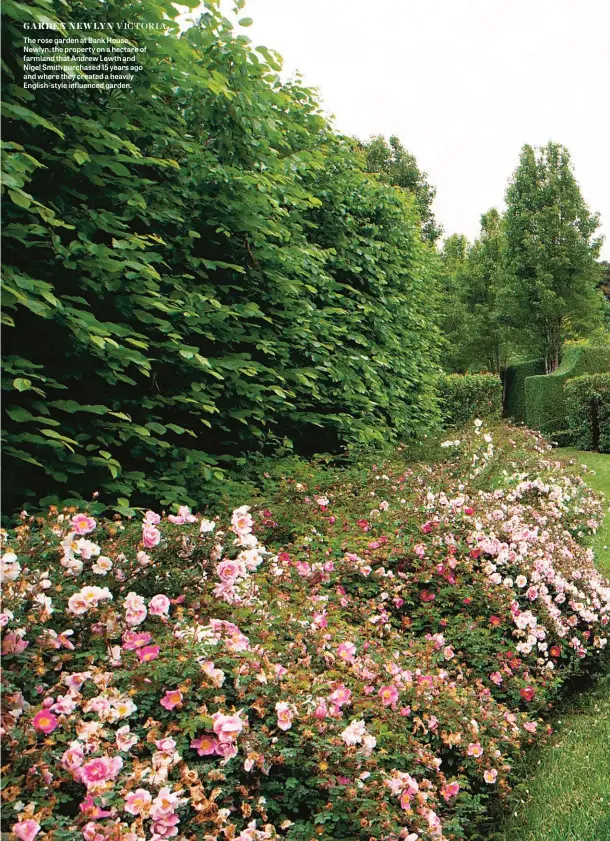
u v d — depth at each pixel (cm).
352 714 207
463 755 231
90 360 325
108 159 314
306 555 325
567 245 1969
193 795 152
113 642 202
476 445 647
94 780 146
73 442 287
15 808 132
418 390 860
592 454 1252
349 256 637
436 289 1071
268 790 174
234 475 433
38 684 167
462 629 301
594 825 224
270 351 439
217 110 397
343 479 475
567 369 1617
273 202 423
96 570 214
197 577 238
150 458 354
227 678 193
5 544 198
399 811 181
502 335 2183
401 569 332
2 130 291
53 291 320
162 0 327
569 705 335
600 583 416
